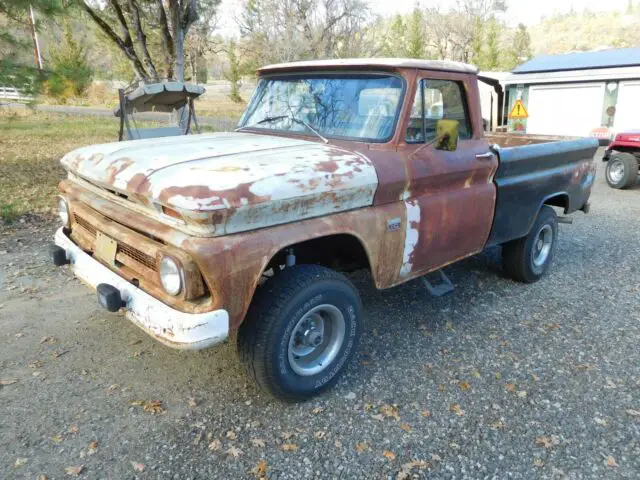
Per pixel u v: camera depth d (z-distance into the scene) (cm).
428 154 359
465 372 362
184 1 1263
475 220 405
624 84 1517
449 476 268
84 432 292
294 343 312
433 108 369
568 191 526
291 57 2147
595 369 368
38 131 1762
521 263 504
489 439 295
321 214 296
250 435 294
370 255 328
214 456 277
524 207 461
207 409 316
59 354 370
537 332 423
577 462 279
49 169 1098
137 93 858
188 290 256
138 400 321
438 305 470
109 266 312
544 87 1683
